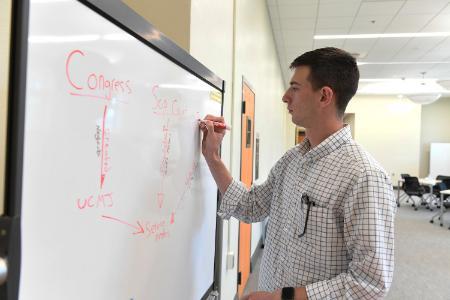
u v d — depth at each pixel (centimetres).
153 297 92
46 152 53
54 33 54
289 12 481
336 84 108
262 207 141
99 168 67
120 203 75
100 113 66
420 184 842
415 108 1134
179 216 108
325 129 112
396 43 612
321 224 105
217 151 133
